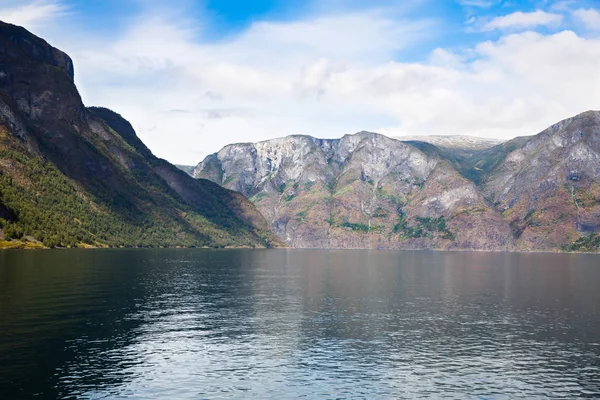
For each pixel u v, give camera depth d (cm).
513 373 5800
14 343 6475
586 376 5722
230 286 13462
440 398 5012
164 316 8631
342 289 13438
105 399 4744
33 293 10550
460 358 6375
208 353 6372
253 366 5881
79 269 16350
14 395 4738
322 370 5791
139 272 16450
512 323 8662
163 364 5853
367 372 5753
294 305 10262
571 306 10731
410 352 6631
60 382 5119
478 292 13250
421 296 12181
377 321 8656
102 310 8888
